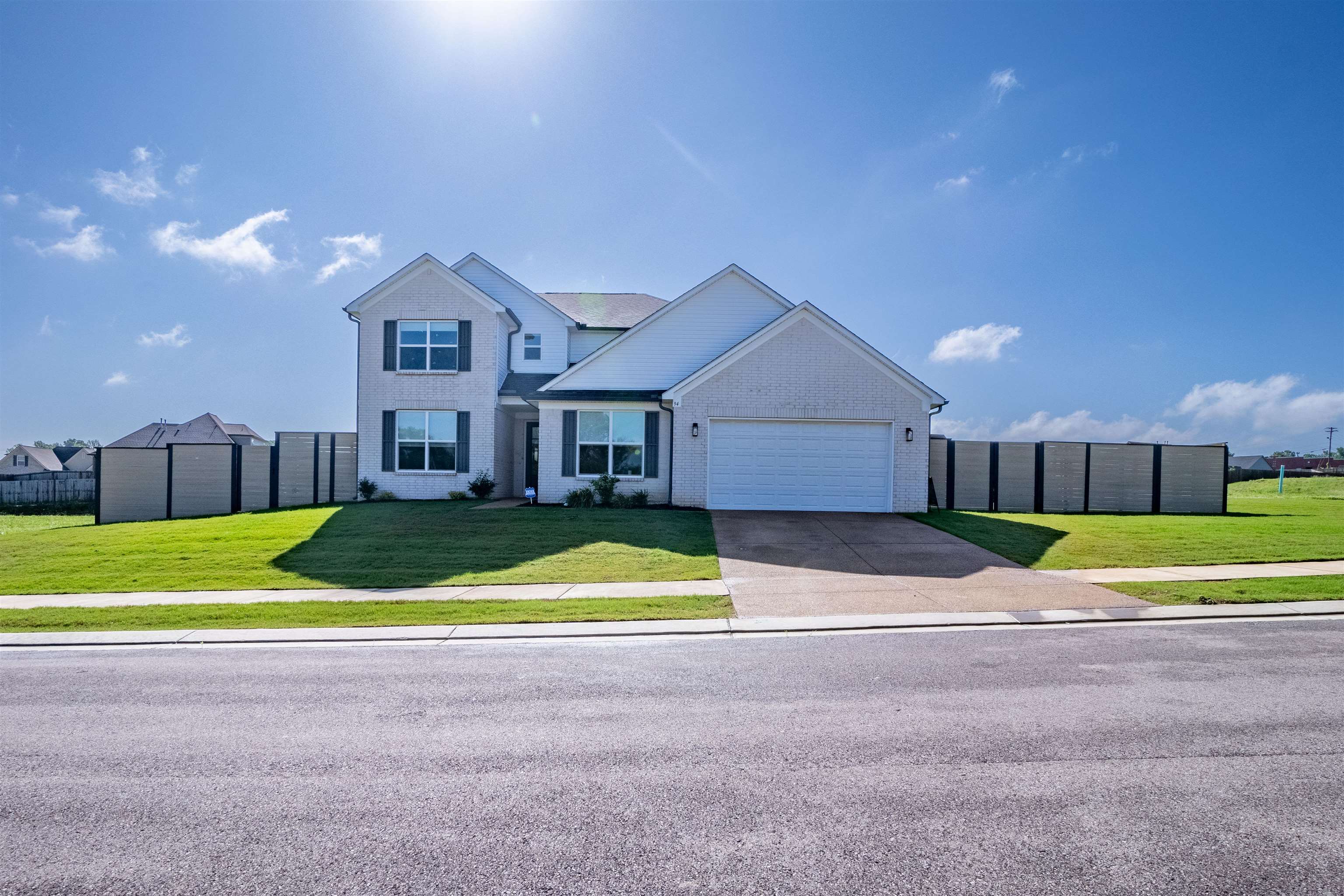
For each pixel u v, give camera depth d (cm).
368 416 2183
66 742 513
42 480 3438
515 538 1449
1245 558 1245
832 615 909
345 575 1191
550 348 2370
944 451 2256
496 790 429
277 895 325
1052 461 2258
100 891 329
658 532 1503
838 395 1855
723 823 385
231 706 588
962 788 424
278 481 2267
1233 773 443
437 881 334
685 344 2109
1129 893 321
